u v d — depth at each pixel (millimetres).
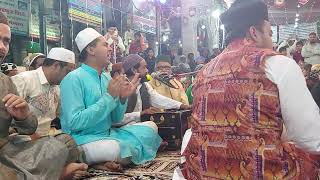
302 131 1585
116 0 9289
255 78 1608
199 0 15500
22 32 6668
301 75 1602
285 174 1573
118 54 7516
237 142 1614
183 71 7809
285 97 1572
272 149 1571
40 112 3627
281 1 15570
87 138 3498
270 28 1778
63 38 7059
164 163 3809
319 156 1744
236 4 1805
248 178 1588
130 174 3350
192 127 1824
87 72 3650
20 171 2535
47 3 6863
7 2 6285
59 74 3658
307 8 16453
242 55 1679
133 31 10484
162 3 12812
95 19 8031
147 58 9461
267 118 1582
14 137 2775
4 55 2582
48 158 2660
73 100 3467
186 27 15312
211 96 1708
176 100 4957
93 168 3516
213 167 1687
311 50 10445
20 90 3496
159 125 4453
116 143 3523
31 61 5008
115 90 3539
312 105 1581
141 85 4754
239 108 1615
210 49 16766
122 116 3881
